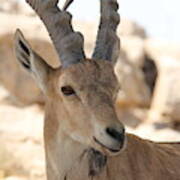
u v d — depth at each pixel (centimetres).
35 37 5066
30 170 3534
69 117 1667
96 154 1703
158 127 4841
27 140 3800
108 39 1769
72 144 1705
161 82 5059
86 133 1634
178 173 1889
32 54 1762
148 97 5241
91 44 5272
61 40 1736
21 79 5053
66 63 1717
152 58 5462
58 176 1741
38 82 1773
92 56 1769
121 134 1576
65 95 1659
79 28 5478
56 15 1755
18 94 5062
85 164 1706
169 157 1930
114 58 1773
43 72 1756
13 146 3697
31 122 4072
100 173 1706
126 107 5166
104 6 1795
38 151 3681
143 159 1806
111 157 1723
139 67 5356
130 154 1777
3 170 3553
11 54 5088
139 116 5062
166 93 4916
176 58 5319
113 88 1650
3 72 5075
